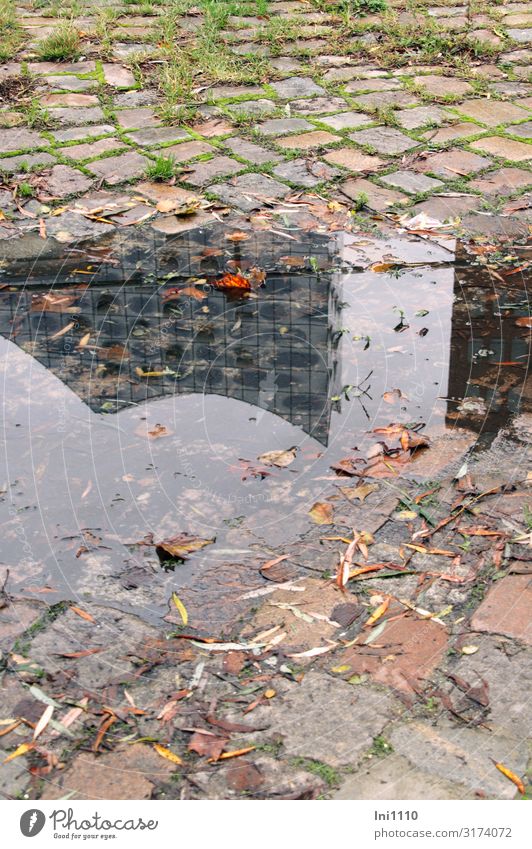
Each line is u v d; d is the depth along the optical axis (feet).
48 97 19.84
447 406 10.88
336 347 12.06
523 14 24.90
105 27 23.68
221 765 6.66
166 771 6.63
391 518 9.12
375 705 7.08
